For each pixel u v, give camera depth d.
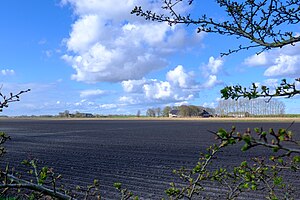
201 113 121.69
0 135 2.90
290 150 1.80
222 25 2.88
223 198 8.05
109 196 8.78
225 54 3.13
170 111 128.88
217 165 13.42
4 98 2.65
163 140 26.78
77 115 138.62
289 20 2.73
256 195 8.06
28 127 51.56
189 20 3.04
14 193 7.27
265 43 2.78
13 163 14.42
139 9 3.19
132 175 11.98
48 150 20.12
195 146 21.80
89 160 15.74
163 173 12.30
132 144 23.62
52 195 2.43
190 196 3.49
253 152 17.66
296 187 8.96
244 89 2.38
